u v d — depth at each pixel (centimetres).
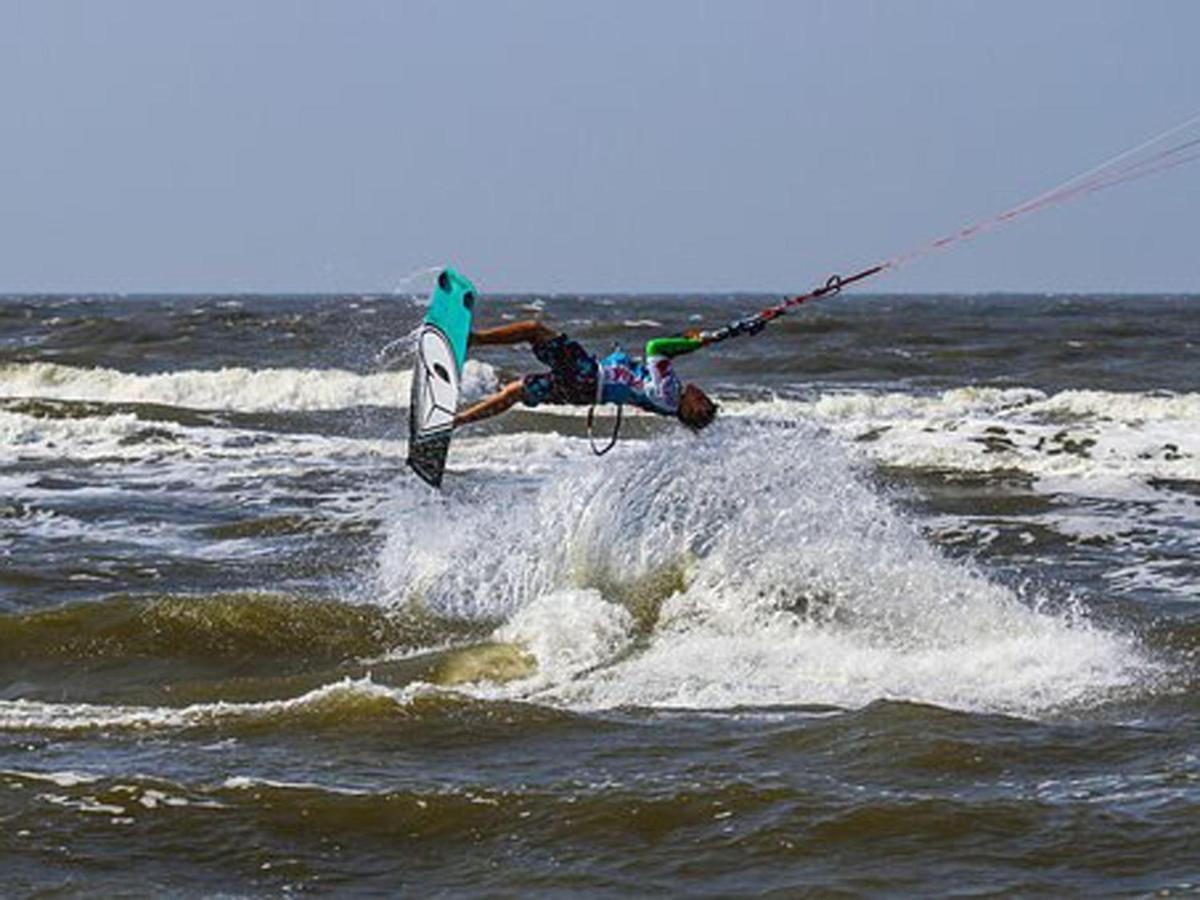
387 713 4122
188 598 5200
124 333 17625
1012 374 14312
